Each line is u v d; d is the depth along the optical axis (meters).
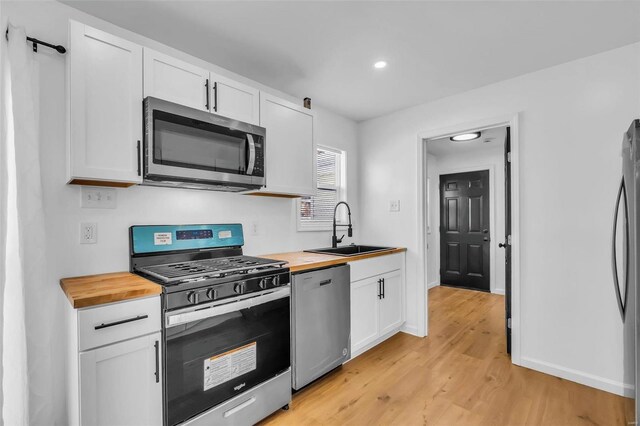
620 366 1.99
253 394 1.69
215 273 1.55
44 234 1.47
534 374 2.26
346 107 3.09
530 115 2.37
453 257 4.98
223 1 1.60
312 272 2.05
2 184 1.27
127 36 1.84
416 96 2.82
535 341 2.32
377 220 3.36
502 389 2.07
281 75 2.42
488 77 2.45
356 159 3.52
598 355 2.07
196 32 1.86
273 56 2.14
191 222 2.09
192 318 1.44
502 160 4.49
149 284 1.40
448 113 2.83
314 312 2.06
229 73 2.36
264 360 1.75
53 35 1.57
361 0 1.59
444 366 2.39
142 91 1.59
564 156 2.21
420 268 3.02
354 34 1.89
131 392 1.28
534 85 2.35
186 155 1.69
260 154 2.04
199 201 2.13
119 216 1.77
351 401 1.95
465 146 4.45
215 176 1.81
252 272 1.69
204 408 1.49
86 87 1.42
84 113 1.41
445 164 5.04
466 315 3.60
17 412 1.30
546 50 2.06
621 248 2.00
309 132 2.51
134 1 1.59
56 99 1.57
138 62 1.58
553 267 2.25
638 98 1.96
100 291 1.26
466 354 2.60
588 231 2.12
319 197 3.19
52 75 1.56
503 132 3.69
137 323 1.30
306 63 2.24
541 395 1.99
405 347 2.75
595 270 2.09
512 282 2.42
